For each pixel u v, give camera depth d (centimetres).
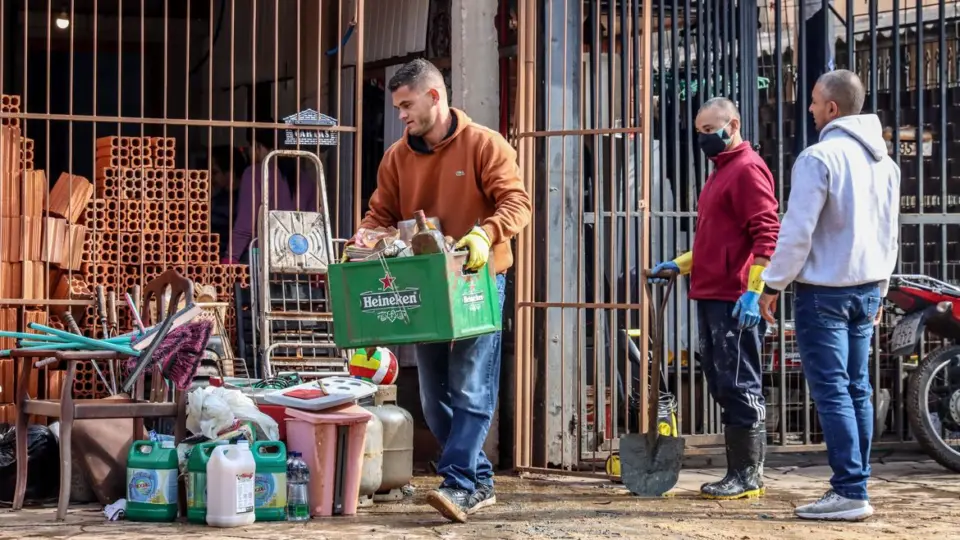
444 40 758
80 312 685
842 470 501
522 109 668
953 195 759
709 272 553
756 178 538
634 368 696
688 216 692
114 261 702
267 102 941
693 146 706
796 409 739
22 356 501
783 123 762
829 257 498
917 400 659
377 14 815
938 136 760
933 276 754
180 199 708
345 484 511
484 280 467
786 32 783
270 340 649
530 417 668
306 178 832
